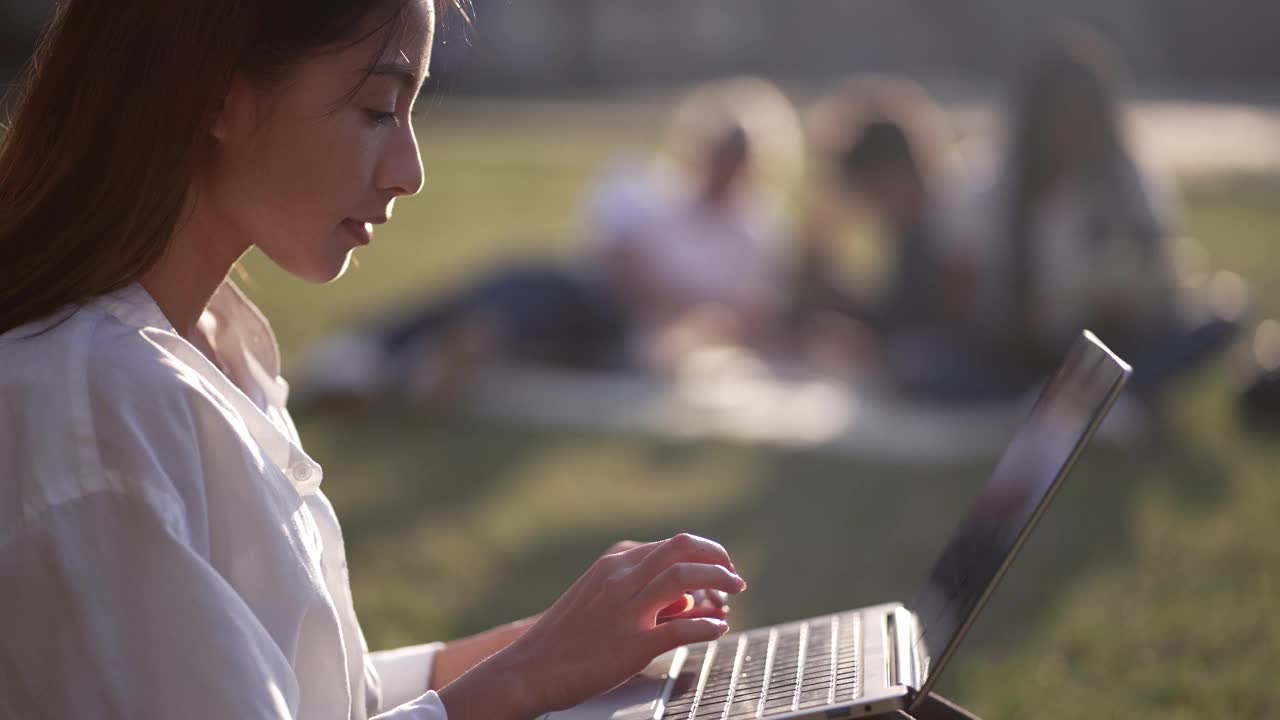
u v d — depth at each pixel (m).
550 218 12.77
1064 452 1.58
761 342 6.45
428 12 1.41
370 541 4.44
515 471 5.20
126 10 1.33
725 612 1.73
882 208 6.22
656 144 18.97
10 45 25.42
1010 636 3.64
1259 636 3.55
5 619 1.19
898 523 4.59
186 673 1.18
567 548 4.36
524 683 1.48
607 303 6.32
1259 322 7.18
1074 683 3.32
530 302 6.21
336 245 1.41
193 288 1.45
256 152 1.36
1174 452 5.29
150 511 1.20
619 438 5.60
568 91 31.25
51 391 1.24
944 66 35.00
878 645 1.74
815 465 5.21
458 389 5.99
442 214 13.09
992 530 1.72
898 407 5.80
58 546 1.19
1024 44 34.16
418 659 1.83
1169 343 5.45
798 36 35.62
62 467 1.21
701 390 6.11
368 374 5.95
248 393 1.65
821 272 6.36
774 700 1.62
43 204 1.33
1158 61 33.25
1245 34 32.59
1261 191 13.41
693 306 6.49
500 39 32.28
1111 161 5.57
